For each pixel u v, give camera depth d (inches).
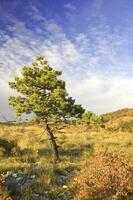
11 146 992.9
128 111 2536.9
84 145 1151.6
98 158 515.5
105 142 1216.2
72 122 976.9
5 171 585.0
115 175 459.8
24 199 452.8
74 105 957.8
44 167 631.2
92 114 976.3
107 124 1982.0
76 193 480.1
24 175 560.7
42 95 952.9
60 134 1440.7
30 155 884.0
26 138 1230.9
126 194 437.1
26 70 956.0
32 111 954.1
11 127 1657.2
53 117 925.8
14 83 976.3
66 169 647.8
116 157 511.5
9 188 479.5
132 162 485.4
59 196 489.1
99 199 446.9
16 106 956.0
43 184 522.3
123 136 1414.9
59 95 927.0
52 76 953.5
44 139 1244.5
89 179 473.1
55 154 903.7
